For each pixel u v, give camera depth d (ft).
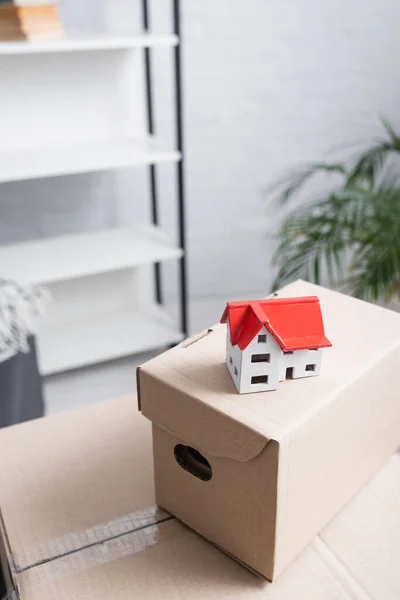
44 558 2.36
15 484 2.75
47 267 6.62
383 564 2.32
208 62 7.64
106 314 8.07
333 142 8.71
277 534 2.11
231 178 8.42
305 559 2.34
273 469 1.99
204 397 2.16
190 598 2.19
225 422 2.08
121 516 2.57
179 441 2.35
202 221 8.56
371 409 2.48
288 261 6.36
